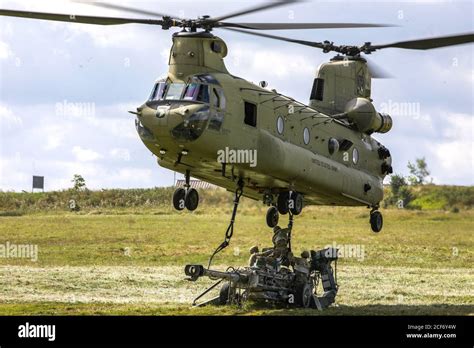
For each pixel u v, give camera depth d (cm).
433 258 7744
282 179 4784
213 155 4350
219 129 4306
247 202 12525
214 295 5222
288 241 4700
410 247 8438
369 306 4722
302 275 4591
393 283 5919
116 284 5562
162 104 4262
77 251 7600
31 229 9294
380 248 8256
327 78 5519
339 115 5488
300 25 4484
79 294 5078
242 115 4444
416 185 14550
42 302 4672
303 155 4856
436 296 5259
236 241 8838
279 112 4731
